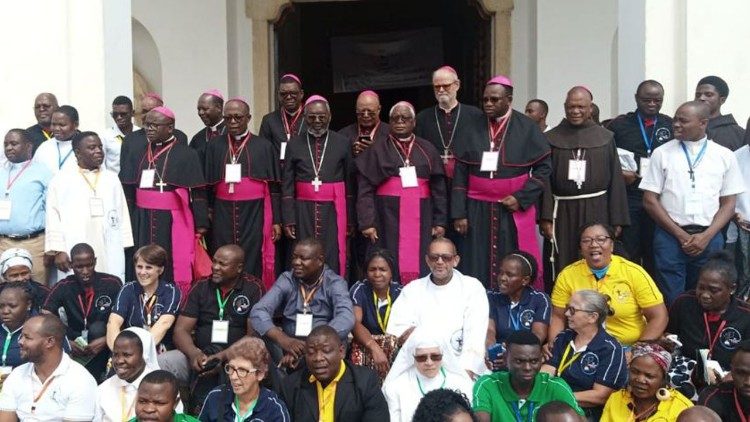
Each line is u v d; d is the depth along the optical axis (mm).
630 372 6523
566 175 8141
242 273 7797
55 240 8219
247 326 7707
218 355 7383
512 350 6418
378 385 6766
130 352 6812
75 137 8297
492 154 8148
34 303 7762
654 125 8477
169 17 12461
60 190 8242
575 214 8172
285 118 8992
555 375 6969
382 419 6664
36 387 6926
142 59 12531
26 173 8445
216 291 7707
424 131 8547
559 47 12484
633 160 8430
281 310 7699
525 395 6504
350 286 8578
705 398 6512
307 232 8328
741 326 7199
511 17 12961
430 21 15570
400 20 15633
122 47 9328
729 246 8211
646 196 8078
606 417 6645
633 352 6555
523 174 8164
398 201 8172
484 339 7441
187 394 7516
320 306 7605
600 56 12469
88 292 7957
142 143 8547
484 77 13250
